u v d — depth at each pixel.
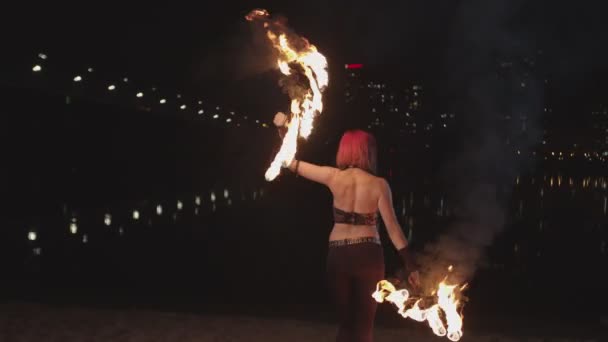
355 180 4.31
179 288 12.92
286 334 6.47
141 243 21.44
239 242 21.94
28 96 48.75
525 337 6.77
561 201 46.88
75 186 54.56
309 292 12.86
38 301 8.75
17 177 48.22
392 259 18.03
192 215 32.62
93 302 9.02
